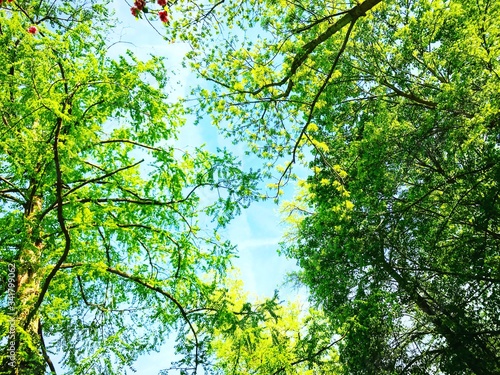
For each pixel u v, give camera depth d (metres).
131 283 8.66
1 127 5.91
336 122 13.21
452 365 8.78
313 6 9.83
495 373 8.59
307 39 10.32
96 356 6.56
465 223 9.94
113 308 8.52
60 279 6.98
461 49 9.18
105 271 6.97
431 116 9.58
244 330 7.41
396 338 10.11
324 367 9.66
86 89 6.84
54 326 7.47
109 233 8.15
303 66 9.50
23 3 8.69
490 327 9.48
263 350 8.59
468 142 8.66
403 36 11.84
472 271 9.34
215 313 7.74
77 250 7.77
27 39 6.05
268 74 9.61
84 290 8.67
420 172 11.20
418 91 12.13
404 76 12.51
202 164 7.83
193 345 7.43
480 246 9.26
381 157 10.11
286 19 9.64
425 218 10.86
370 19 11.94
